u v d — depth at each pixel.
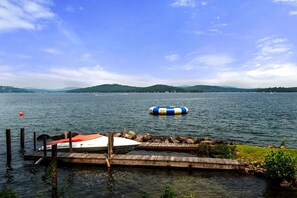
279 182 18.08
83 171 20.91
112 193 16.80
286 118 59.81
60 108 94.31
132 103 131.12
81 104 121.50
